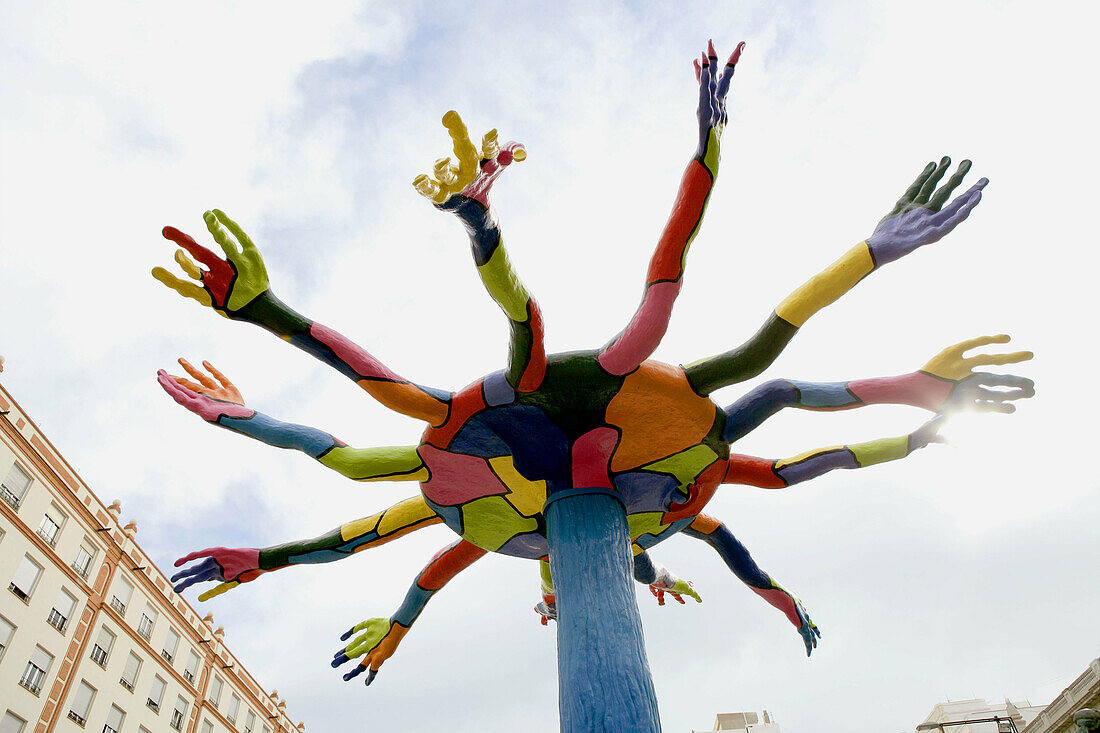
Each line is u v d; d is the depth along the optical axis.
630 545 7.56
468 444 7.60
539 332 6.70
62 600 24.02
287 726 36.94
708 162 6.33
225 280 6.75
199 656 30.83
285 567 9.02
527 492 8.06
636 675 6.42
